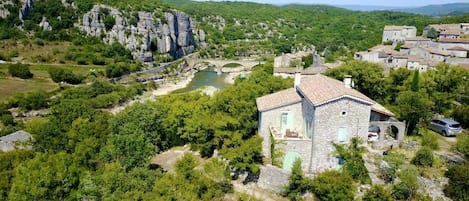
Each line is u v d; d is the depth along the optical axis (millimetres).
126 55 174375
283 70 93938
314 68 90938
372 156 37344
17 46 157750
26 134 52125
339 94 37000
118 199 28688
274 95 47156
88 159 39000
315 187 34062
